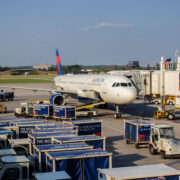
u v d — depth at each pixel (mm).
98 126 29109
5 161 15766
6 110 49031
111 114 45656
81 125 28281
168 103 58250
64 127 26062
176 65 42062
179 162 22203
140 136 26016
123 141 29000
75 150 18031
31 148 21672
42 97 75438
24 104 43844
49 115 42156
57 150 17812
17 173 15734
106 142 28578
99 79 44281
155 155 24172
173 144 22547
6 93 65438
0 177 15406
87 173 16391
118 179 12047
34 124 27109
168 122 38562
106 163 16734
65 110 39375
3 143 21438
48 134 22828
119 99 38406
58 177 13312
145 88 44094
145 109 47969
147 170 13234
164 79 40906
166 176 12734
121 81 39094
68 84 59281
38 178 13180
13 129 26062
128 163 21922
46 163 16891
